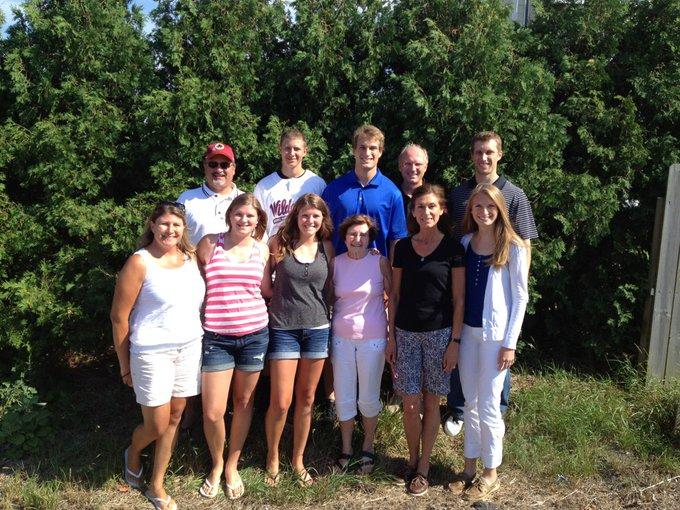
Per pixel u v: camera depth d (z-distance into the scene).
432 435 3.54
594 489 3.60
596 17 4.80
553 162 4.76
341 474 3.63
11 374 4.48
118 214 4.29
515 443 4.00
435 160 4.47
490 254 3.31
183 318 3.19
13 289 4.27
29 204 4.73
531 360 5.30
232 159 3.81
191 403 4.14
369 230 3.54
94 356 5.09
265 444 3.97
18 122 4.65
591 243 4.70
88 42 4.38
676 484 3.64
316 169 4.52
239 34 4.54
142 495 3.48
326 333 3.48
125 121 4.61
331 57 4.48
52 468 3.72
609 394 4.65
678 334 4.77
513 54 4.69
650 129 5.02
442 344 3.40
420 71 4.37
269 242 3.53
